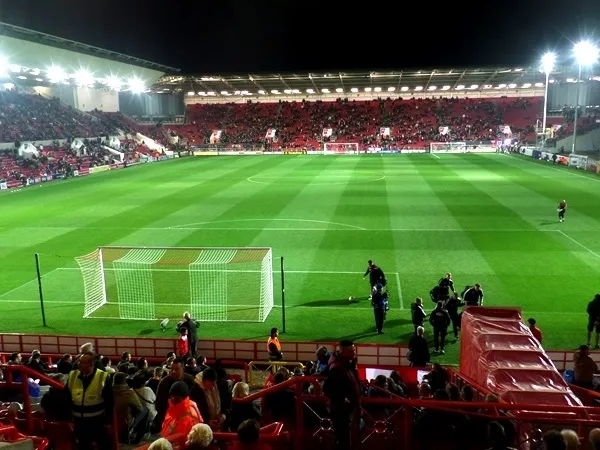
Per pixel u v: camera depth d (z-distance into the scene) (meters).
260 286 22.84
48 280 24.06
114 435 7.00
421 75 84.69
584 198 40.66
